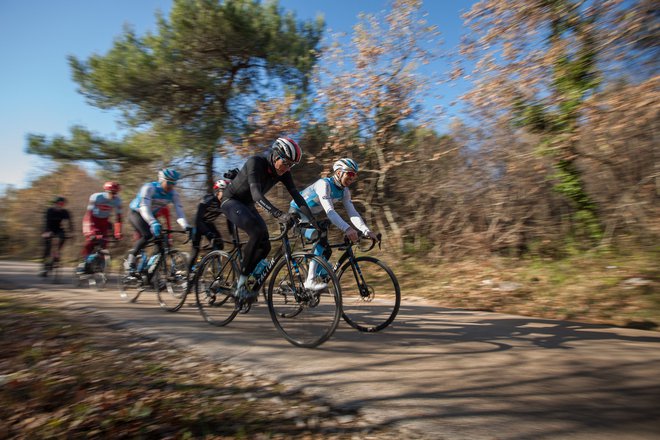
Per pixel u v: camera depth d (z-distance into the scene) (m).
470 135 8.06
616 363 2.85
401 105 9.02
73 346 3.37
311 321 3.46
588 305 4.65
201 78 11.23
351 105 9.16
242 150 10.33
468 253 7.98
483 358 3.02
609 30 5.93
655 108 5.65
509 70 6.70
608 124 6.16
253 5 11.60
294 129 10.12
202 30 10.77
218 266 4.25
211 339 3.61
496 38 6.71
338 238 8.73
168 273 5.12
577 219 7.24
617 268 5.68
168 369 2.86
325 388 2.50
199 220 5.13
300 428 2.05
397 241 8.88
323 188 4.04
